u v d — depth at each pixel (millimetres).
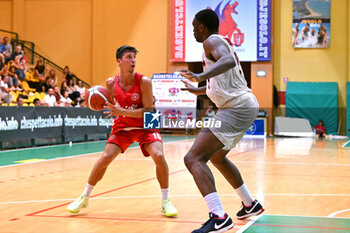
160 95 21344
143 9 23859
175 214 4445
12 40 22641
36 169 8445
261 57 22109
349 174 7840
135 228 3973
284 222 4184
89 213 4605
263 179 7137
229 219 3584
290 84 22312
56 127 14398
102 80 24219
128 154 11805
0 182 6816
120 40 24094
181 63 23188
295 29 22359
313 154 11984
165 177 4543
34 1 24188
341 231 3828
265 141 17844
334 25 22109
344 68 22062
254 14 22094
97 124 16891
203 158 3701
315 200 5328
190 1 22797
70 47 24250
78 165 9117
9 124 12242
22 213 4590
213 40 3605
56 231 3855
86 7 24203
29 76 20312
